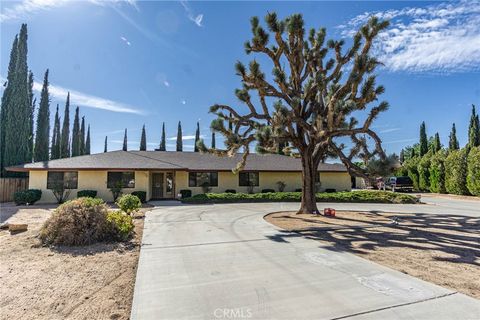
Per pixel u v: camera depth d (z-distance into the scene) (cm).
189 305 369
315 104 1247
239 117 1209
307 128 1094
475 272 501
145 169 1953
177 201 2017
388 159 963
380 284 438
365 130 990
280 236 812
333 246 694
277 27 1083
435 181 2973
